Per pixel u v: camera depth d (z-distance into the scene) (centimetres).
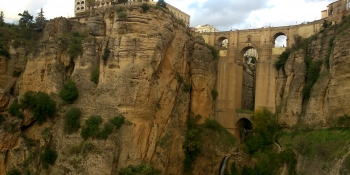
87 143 5453
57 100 6066
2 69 6694
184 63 6981
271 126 6819
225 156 6856
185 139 6619
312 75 6325
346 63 5269
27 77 6569
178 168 6444
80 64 6241
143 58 5822
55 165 5503
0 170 5419
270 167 6091
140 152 5697
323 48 6306
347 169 4328
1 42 6850
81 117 5791
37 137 5888
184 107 6856
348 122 5222
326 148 5131
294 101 6594
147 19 6103
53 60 6388
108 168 5262
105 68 6022
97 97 5872
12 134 5612
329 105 5572
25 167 5566
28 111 5919
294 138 6184
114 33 6084
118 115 5650
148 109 5850
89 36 6512
